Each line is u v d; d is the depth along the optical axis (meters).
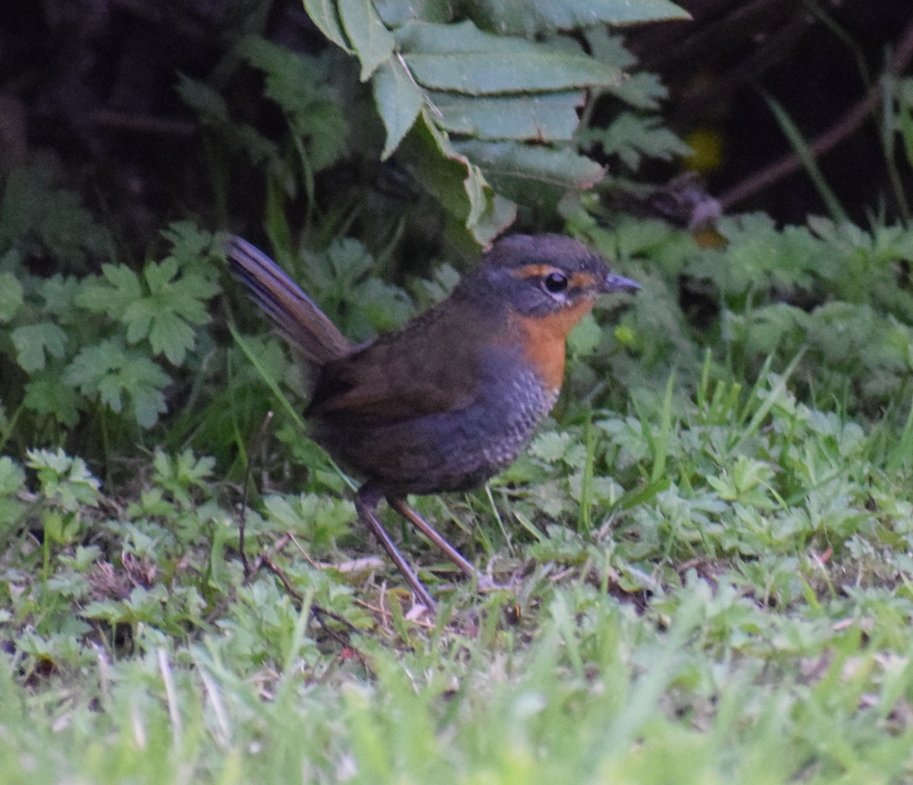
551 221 13.05
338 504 9.56
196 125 14.30
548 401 9.27
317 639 8.32
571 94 9.39
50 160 14.01
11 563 9.26
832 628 7.62
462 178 9.38
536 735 6.06
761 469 9.38
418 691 7.06
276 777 5.80
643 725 5.90
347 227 13.27
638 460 10.18
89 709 7.04
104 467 11.04
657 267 12.54
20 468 9.77
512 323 9.01
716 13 13.66
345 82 12.97
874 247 12.52
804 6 13.65
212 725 6.49
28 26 14.20
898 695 6.41
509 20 9.25
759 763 5.58
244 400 11.22
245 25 13.55
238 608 8.09
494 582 9.36
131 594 8.56
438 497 10.26
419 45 9.05
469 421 9.05
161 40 14.39
